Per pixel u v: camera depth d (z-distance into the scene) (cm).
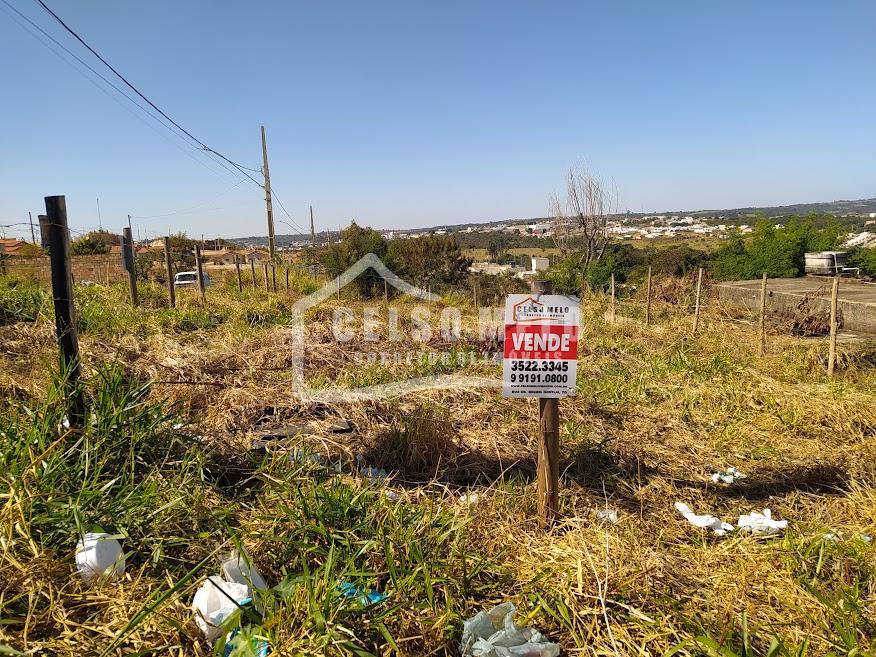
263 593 213
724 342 823
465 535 283
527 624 225
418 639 213
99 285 1184
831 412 499
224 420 441
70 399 311
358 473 353
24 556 226
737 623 229
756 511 351
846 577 266
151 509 265
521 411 511
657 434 473
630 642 215
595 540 285
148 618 205
